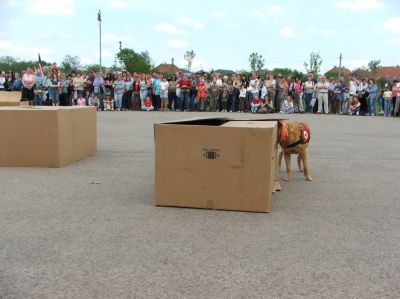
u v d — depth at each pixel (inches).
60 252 149.4
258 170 191.9
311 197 223.1
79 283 127.7
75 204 205.8
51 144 287.6
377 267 139.9
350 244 159.0
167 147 198.2
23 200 211.5
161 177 200.7
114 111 821.2
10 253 148.4
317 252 151.3
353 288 126.0
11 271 135.1
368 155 352.2
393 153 362.9
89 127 333.7
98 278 130.8
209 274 133.9
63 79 813.9
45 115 285.3
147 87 849.5
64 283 127.6
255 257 146.5
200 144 195.3
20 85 810.2
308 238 164.6
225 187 195.9
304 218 188.5
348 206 207.6
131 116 697.0
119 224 178.1
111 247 153.9
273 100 829.2
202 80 853.2
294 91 836.0
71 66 1732.3
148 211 195.8
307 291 124.0
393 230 174.7
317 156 345.7
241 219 185.9
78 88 833.5
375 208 204.8
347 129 547.5
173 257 145.9
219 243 158.6
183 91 849.5
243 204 195.5
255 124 209.5
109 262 141.7
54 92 803.4
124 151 357.1
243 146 191.8
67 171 279.1
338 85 830.5
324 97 823.7
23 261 142.2
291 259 145.3
